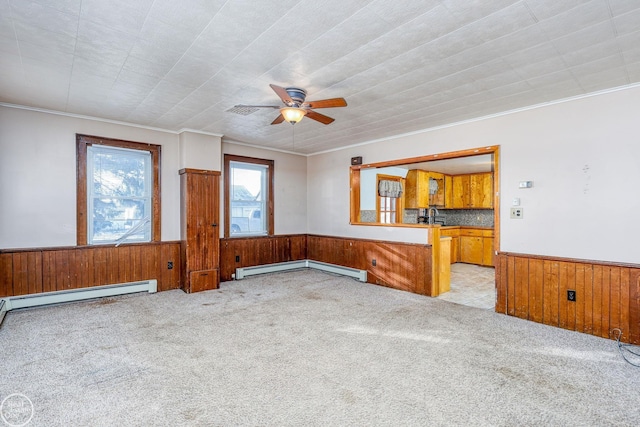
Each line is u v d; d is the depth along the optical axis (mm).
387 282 5262
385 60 2627
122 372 2482
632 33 2209
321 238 6523
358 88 3207
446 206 8172
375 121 4348
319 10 1973
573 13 1992
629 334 3074
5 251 3771
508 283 3873
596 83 3066
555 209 3541
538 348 2939
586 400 2135
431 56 2557
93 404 2076
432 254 4684
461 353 2834
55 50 2490
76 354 2768
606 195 3227
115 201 4590
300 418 1957
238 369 2543
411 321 3635
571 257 3438
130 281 4637
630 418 1951
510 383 2344
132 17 2057
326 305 4227
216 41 2346
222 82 3096
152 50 2484
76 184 4219
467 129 4277
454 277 6066
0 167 3746
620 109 3141
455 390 2254
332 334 3252
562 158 3492
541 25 2125
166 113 4086
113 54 2551
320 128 4742
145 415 1975
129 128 4609
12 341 3010
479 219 7969
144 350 2861
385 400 2139
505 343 3049
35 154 3949
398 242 5117
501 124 3957
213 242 5078
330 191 6375
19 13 2010
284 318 3721
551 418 1951
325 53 2516
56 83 3137
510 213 3869
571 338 3180
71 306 4078
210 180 5070
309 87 3188
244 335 3219
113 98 3559
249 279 5750
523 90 3250
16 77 2992
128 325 3459
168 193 4969
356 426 1888
